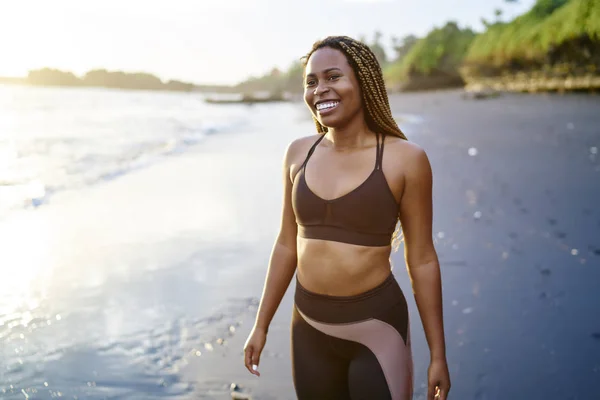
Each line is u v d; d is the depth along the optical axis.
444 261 5.16
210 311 4.25
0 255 5.59
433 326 1.95
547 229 6.29
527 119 25.91
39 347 3.66
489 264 5.08
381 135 1.96
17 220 7.05
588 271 4.89
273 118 36.69
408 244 1.98
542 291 4.45
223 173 11.12
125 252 5.74
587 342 3.59
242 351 3.62
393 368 1.87
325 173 1.94
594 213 7.02
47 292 4.63
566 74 55.72
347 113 1.89
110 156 14.52
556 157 12.40
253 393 3.11
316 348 1.98
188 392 3.12
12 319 4.10
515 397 2.98
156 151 15.57
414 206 1.91
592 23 49.56
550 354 3.44
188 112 49.84
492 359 3.38
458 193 8.29
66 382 3.22
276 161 12.97
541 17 72.44
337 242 1.89
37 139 20.36
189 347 3.66
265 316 2.13
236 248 5.90
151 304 4.39
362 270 1.88
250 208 7.82
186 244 6.03
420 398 3.02
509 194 8.21
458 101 54.06
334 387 1.97
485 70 82.25
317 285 1.93
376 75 1.93
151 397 3.07
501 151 13.62
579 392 3.03
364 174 1.89
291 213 2.10
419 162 1.89
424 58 114.88
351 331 1.90
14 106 53.50
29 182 9.99
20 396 3.07
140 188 9.41
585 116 27.22
